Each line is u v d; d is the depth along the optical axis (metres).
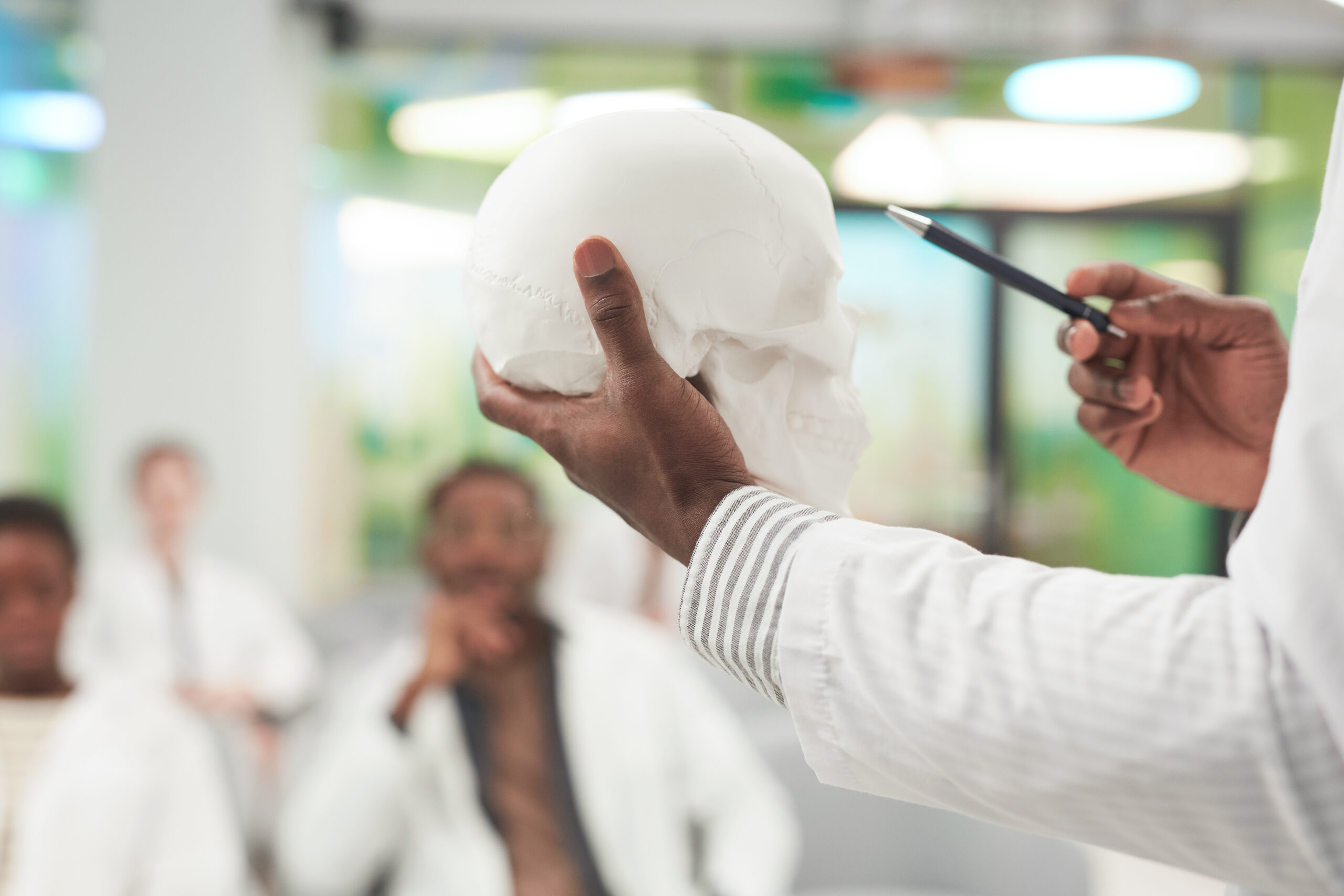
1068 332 0.88
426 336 5.07
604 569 4.11
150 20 4.41
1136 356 0.90
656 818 1.78
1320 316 0.49
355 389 5.03
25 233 4.71
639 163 0.74
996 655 0.50
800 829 2.14
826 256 0.80
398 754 1.73
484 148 5.04
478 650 1.77
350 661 3.49
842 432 0.87
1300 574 0.46
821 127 5.14
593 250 0.61
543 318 0.72
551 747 1.76
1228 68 5.21
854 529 0.57
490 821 1.73
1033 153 5.29
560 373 0.73
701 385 0.81
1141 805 0.48
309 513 4.95
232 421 4.47
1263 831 0.47
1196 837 0.49
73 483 4.78
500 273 0.74
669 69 5.02
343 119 4.96
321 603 4.75
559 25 4.86
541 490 1.91
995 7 4.84
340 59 4.94
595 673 1.82
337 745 1.83
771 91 5.06
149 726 1.67
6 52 4.66
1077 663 0.49
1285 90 5.29
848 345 0.85
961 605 0.52
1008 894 1.97
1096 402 0.91
